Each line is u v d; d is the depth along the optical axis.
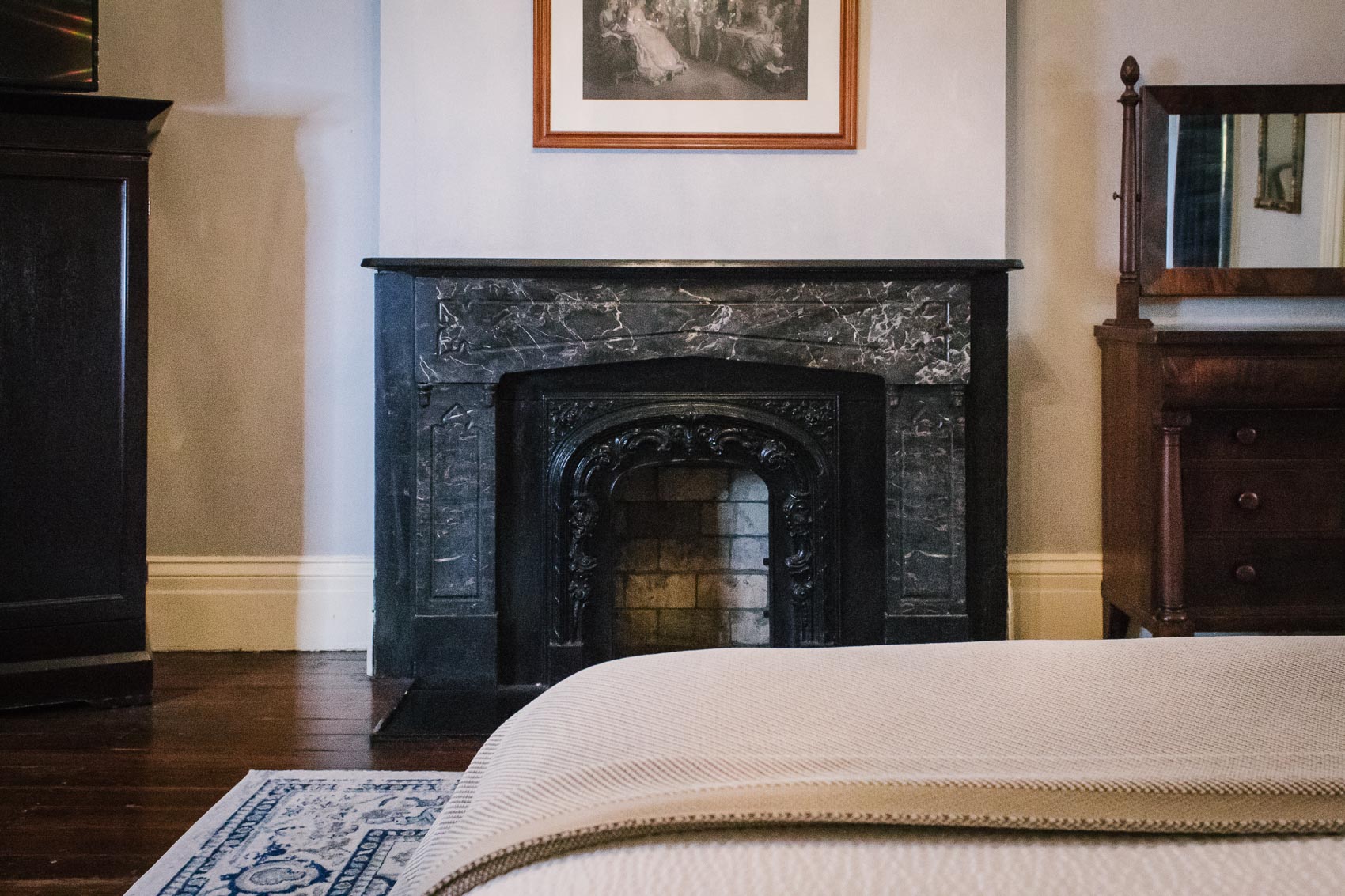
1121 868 0.63
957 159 3.31
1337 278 3.57
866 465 3.36
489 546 3.32
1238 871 0.63
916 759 0.74
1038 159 3.64
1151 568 3.24
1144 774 0.71
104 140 3.06
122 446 3.13
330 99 3.62
